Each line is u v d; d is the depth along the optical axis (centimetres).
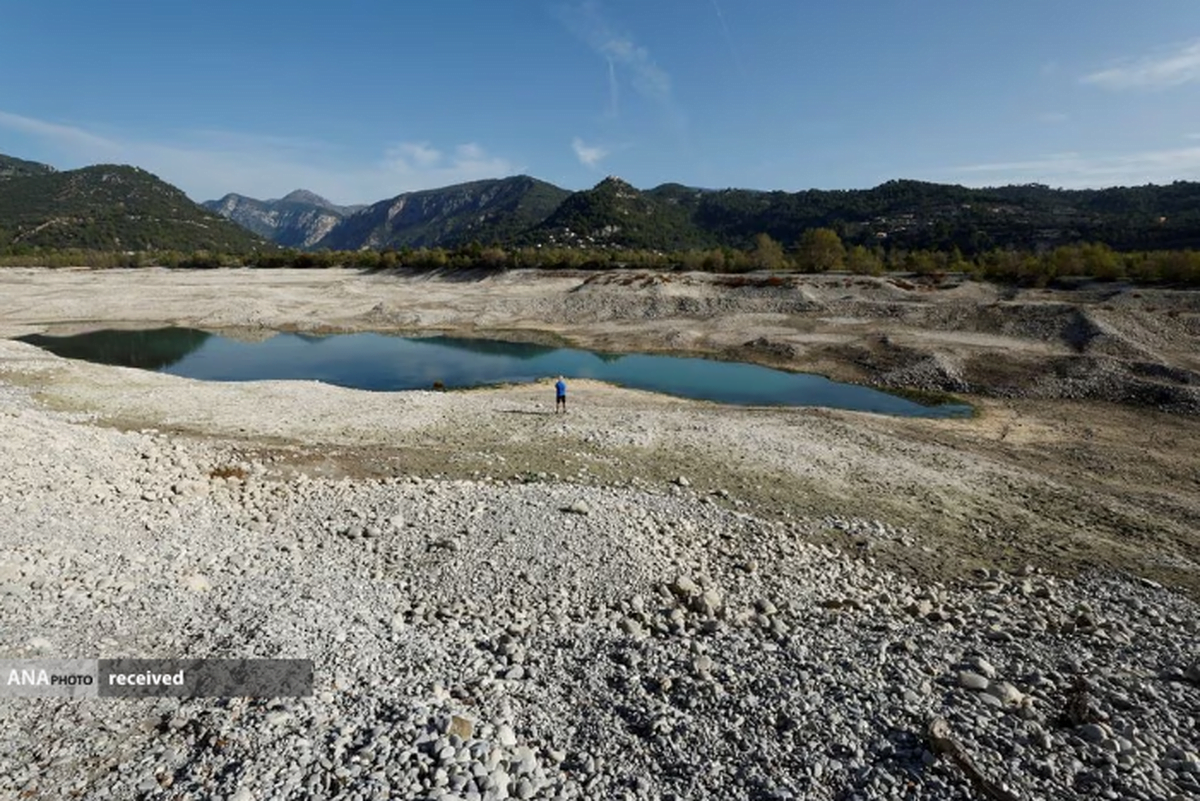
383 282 10119
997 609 1484
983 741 892
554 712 977
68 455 1895
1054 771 828
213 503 1788
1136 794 794
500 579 1433
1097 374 3984
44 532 1374
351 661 1048
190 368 5091
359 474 2197
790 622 1346
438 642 1159
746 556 1684
